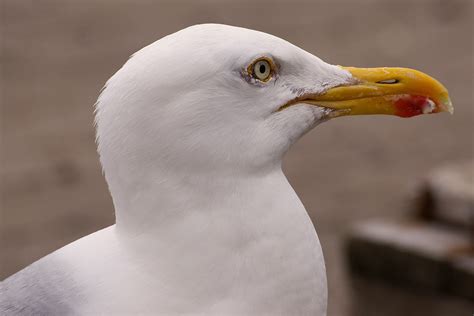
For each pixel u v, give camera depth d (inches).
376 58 733.3
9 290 235.8
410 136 655.8
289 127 238.2
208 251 227.3
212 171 226.7
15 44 736.3
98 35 748.6
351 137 655.1
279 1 812.0
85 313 226.7
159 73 223.8
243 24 769.6
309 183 605.0
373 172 614.5
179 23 765.9
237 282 228.4
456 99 693.9
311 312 235.8
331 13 794.2
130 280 229.3
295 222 231.6
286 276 230.4
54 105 677.3
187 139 224.7
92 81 699.4
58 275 233.1
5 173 610.5
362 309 466.3
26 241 549.6
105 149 230.2
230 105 227.6
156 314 228.1
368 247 458.6
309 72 242.2
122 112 226.1
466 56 741.9
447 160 625.9
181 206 227.5
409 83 250.7
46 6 784.9
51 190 595.8
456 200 444.8
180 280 228.4
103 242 237.3
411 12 799.7
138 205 230.5
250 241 228.4
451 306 429.7
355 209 576.4
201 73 224.7
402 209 492.7
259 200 229.3
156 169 226.8
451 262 426.9
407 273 445.4
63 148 634.8
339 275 513.0
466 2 813.2
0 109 673.0
